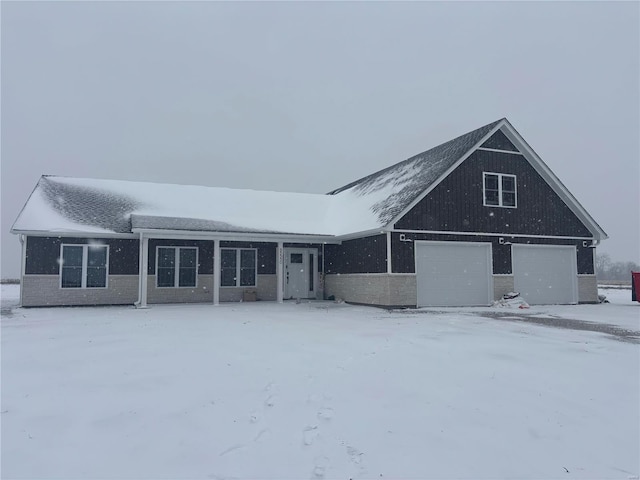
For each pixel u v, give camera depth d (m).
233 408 5.16
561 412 5.12
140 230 17.25
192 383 6.05
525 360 7.42
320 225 21.84
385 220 17.30
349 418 4.91
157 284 19.61
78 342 9.02
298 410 5.12
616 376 6.48
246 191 24.58
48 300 17.97
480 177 18.78
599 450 4.26
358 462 3.98
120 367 6.89
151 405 5.25
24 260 17.80
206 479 3.69
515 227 19.25
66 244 18.31
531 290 19.41
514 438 4.48
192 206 21.73
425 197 17.72
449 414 5.04
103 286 18.72
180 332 10.41
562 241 20.12
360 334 10.06
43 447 4.22
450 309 16.92
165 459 4.02
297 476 3.75
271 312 15.55
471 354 7.86
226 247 20.95
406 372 6.64
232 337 9.64
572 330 10.84
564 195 20.12
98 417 4.90
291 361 7.28
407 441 4.38
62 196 20.38
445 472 3.83
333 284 21.58
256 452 4.15
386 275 17.03
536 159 19.45
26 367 6.91
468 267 18.34
